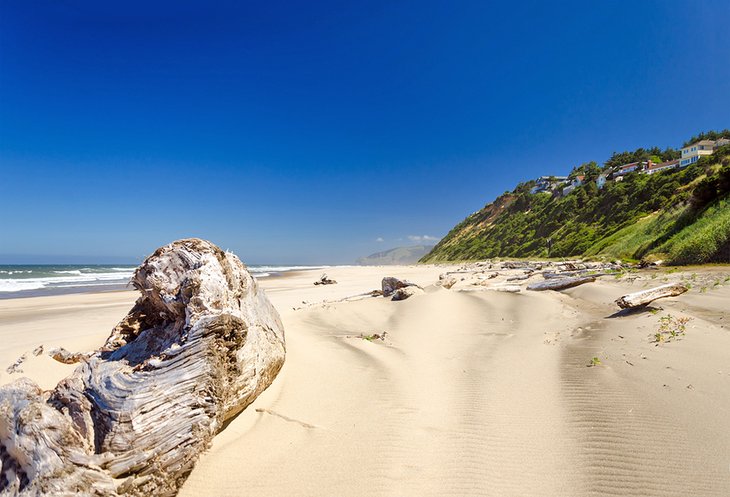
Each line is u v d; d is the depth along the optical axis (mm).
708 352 5539
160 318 5215
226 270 4930
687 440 3729
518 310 11016
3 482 2977
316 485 3482
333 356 7125
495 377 5922
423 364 6801
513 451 3906
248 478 3598
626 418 4258
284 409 4879
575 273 18047
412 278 28703
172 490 3408
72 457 2949
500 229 82562
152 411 3395
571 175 105750
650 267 17469
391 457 3869
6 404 3164
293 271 64438
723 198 19312
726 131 84125
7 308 16531
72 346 7152
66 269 74938
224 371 4070
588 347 6762
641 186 48906
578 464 3611
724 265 14672
